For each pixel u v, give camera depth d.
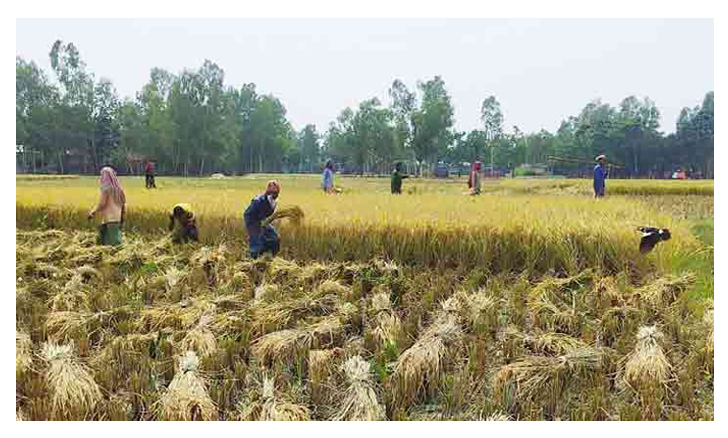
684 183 27.09
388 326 5.50
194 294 6.94
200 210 10.31
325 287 6.82
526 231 8.04
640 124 52.12
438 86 63.12
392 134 67.62
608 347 5.28
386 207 10.12
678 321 5.70
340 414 4.20
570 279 6.99
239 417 4.21
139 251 8.79
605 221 8.37
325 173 16.44
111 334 5.66
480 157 71.50
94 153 52.44
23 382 4.55
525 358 4.79
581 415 4.15
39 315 5.90
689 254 7.61
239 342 5.36
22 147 48.88
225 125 60.94
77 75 49.47
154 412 4.25
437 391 4.56
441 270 8.00
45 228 11.77
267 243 8.45
